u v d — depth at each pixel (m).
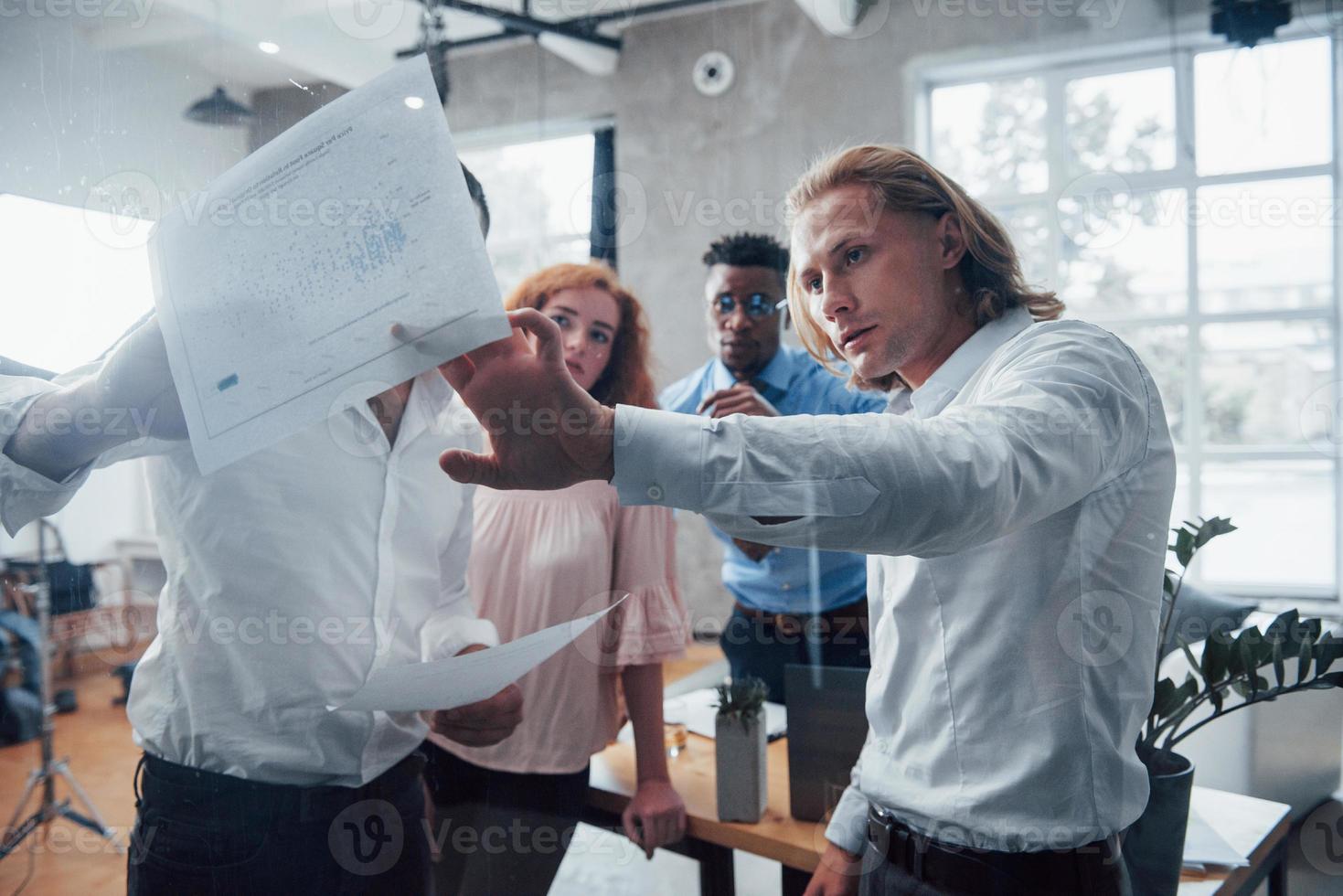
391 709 0.74
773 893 0.82
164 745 0.85
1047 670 0.69
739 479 0.53
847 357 0.80
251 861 0.85
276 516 0.84
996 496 0.53
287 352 0.63
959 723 0.71
